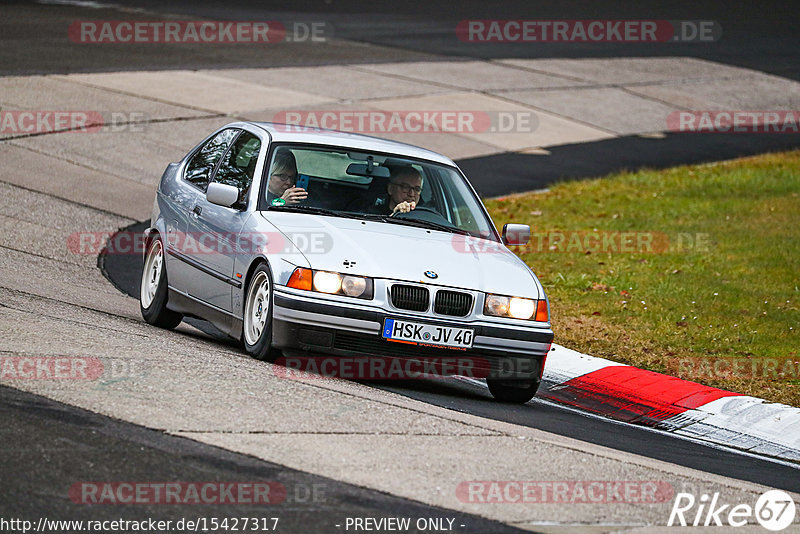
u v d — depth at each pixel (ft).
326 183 103.55
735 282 154.61
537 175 236.02
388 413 81.30
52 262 140.56
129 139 218.18
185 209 110.93
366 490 63.87
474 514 62.13
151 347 92.68
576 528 61.82
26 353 83.92
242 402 77.92
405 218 103.04
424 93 296.92
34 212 165.78
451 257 97.25
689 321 135.85
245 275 97.30
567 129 285.02
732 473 84.84
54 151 202.08
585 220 196.75
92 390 76.13
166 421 71.46
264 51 330.95
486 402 98.07
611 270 160.66
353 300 91.04
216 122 239.50
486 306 94.38
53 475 60.54
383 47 362.33
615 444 87.76
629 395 108.27
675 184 232.32
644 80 352.08
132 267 147.74
